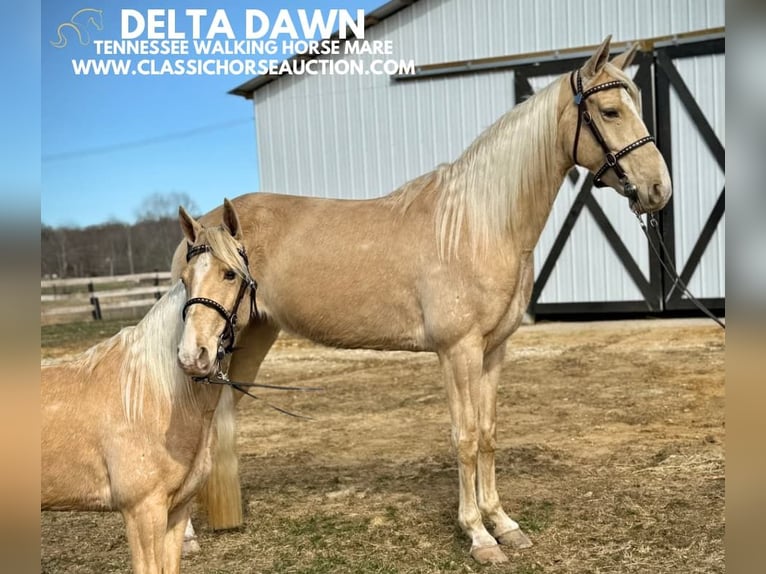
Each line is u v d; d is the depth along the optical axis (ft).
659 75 37.22
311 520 14.20
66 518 15.20
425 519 13.96
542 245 39.70
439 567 11.91
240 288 9.28
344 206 13.66
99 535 14.21
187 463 9.16
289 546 13.00
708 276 37.11
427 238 12.60
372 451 19.10
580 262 39.09
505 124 12.61
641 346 31.63
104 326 50.01
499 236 12.21
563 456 17.53
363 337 13.23
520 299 12.70
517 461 17.24
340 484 16.34
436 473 16.85
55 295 62.90
